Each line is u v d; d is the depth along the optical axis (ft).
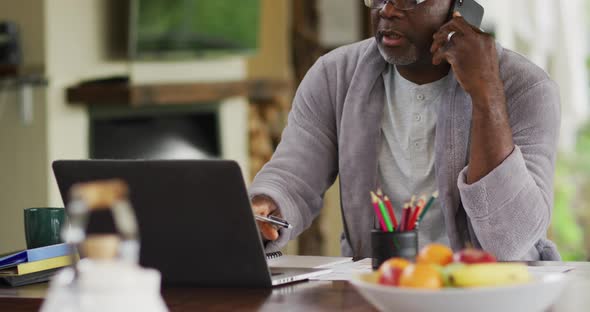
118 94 17.48
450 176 7.43
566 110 17.93
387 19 7.34
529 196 6.79
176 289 6.00
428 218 7.63
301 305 5.35
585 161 23.32
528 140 7.18
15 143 17.31
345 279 6.14
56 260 6.51
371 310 5.16
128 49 18.40
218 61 20.67
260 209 7.18
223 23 19.89
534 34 17.85
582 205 22.95
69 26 17.47
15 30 17.03
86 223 5.94
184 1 19.10
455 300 4.37
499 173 6.77
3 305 5.62
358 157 7.73
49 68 17.08
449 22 7.10
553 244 7.54
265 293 5.76
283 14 21.70
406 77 7.63
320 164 7.91
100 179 5.96
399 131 7.72
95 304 3.57
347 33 21.39
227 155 20.40
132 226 3.68
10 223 17.34
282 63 21.79
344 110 7.80
